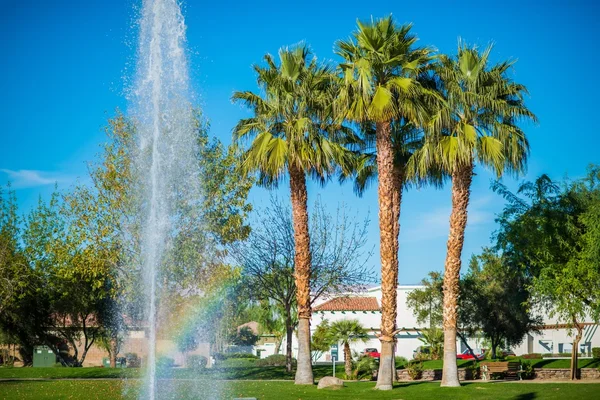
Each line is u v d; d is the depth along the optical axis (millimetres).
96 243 38562
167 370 38562
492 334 45719
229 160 38844
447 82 29797
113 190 38688
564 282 32406
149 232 35781
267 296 41719
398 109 29391
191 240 36531
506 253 36625
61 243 41125
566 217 34531
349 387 28062
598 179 35188
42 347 53281
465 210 29203
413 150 33750
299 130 30109
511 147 28984
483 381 31062
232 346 68875
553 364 36219
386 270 28328
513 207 36656
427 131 29344
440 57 29953
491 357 47688
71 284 49344
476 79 29281
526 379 32875
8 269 45875
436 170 33812
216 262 38031
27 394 25250
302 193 31266
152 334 21891
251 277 41000
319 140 31141
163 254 35781
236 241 40219
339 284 42531
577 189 35625
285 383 30375
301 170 31219
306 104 31281
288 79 31375
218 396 24266
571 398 22812
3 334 51000
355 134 34719
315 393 25391
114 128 38875
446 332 28484
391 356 27594
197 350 47062
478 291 46281
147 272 36531
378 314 61719
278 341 65562
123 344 52625
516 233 35438
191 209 36500
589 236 32531
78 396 24359
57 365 51844
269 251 40656
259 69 32125
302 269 30828
